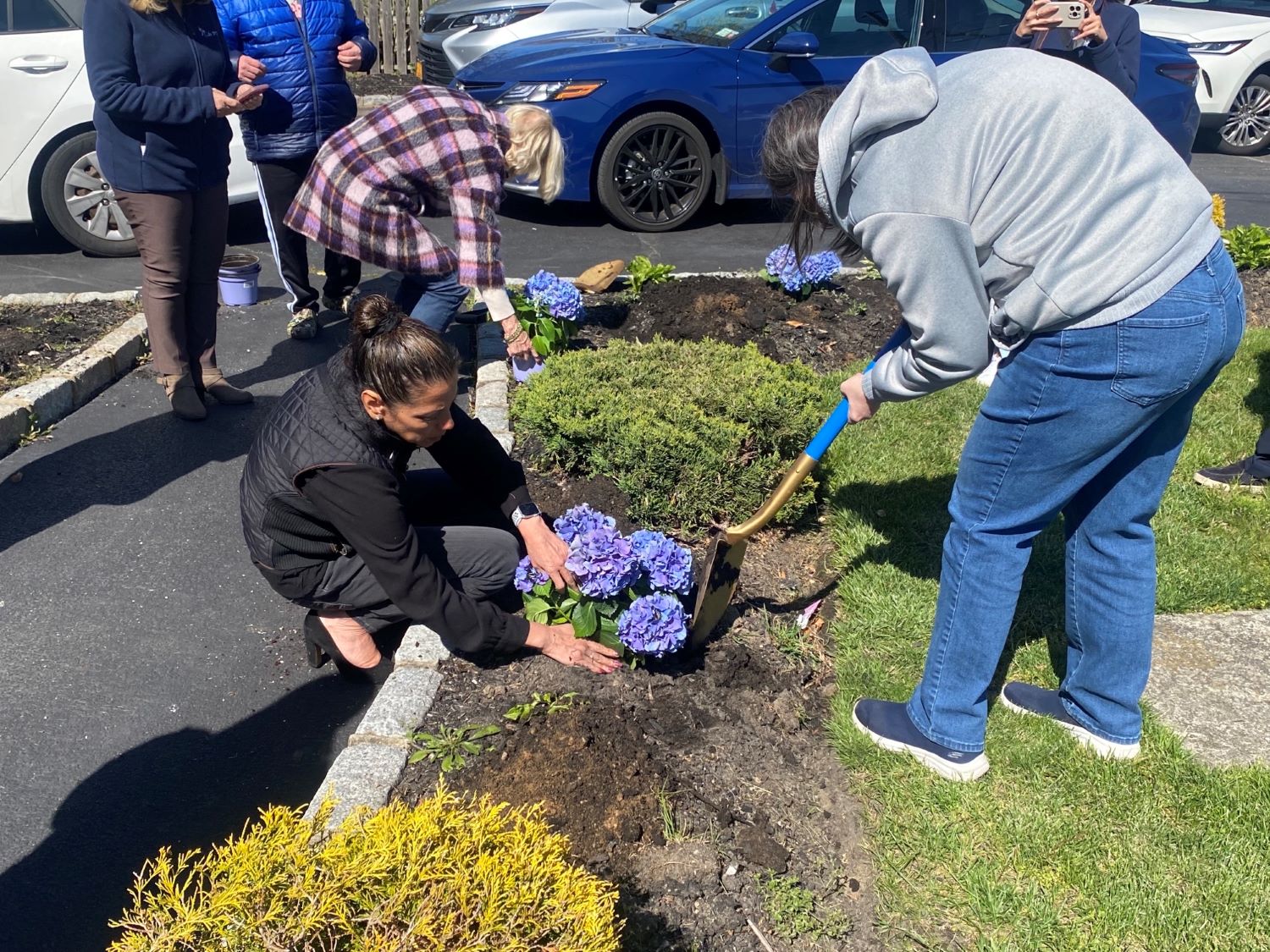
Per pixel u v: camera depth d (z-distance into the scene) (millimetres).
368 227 4316
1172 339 2184
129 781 2887
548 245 7465
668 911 2346
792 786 2721
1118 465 2520
